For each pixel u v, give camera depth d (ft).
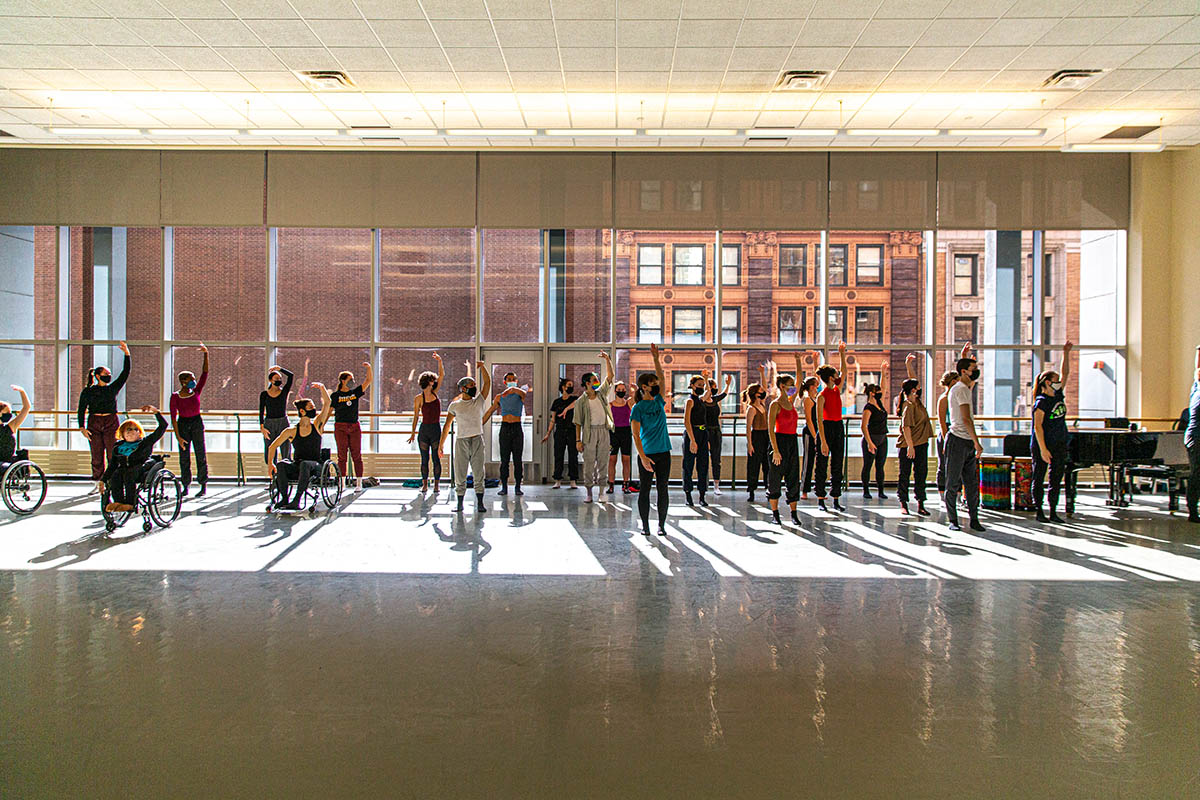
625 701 11.42
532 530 25.27
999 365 39.63
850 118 32.94
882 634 14.67
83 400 30.17
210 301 40.32
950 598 17.26
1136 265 38.34
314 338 40.11
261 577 18.89
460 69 27.48
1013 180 38.55
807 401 31.09
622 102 30.96
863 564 20.52
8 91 29.96
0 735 10.25
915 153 38.52
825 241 38.99
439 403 33.27
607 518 27.71
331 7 22.76
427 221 38.83
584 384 31.89
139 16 23.40
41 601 16.72
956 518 25.63
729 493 34.65
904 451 28.84
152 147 38.45
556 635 14.51
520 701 11.40
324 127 34.30
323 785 8.91
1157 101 30.55
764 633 14.70
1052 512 27.50
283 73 27.96
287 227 39.04
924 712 11.09
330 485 29.81
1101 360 39.42
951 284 39.52
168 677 12.34
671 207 38.65
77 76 28.30
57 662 13.00
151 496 24.68
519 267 39.50
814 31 24.17
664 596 17.29
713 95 30.09
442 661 13.10
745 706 11.26
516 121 33.65
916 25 23.70
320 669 12.71
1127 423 33.94
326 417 28.99
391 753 9.73
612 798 8.62
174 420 31.94
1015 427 39.45
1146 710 11.21
